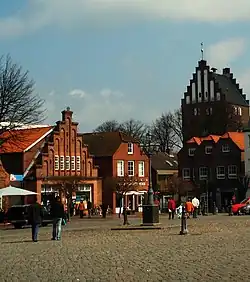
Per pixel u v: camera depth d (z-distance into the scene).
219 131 113.00
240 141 95.06
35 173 74.88
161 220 54.03
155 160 103.81
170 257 19.95
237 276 14.95
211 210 86.56
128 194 87.69
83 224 51.12
